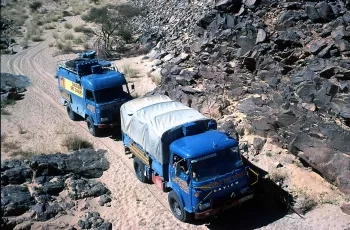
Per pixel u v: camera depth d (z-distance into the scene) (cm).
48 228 1414
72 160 1817
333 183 1469
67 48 3475
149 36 3366
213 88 2038
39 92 2689
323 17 2106
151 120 1519
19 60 3234
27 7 4350
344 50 1873
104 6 4453
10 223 1417
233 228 1372
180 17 3275
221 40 2269
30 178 1658
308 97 1711
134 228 1412
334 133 1483
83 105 2131
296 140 1562
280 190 1480
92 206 1544
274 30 2166
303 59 1973
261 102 1838
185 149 1329
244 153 1652
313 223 1348
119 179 1708
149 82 2627
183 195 1347
